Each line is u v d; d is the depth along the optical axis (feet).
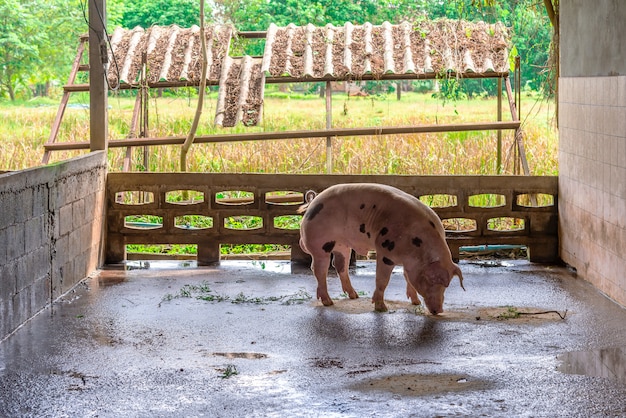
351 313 32.53
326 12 90.07
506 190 41.88
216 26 56.85
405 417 21.31
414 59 51.11
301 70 51.11
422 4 84.28
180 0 100.32
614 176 33.81
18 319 30.37
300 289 36.78
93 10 41.63
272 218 42.22
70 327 30.45
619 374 24.89
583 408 22.03
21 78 109.19
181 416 21.57
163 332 29.81
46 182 33.22
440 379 24.49
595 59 36.04
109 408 22.21
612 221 34.14
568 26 40.09
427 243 31.45
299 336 29.27
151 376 24.85
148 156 53.78
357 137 59.62
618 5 33.14
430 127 48.47
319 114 75.20
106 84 41.91
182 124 68.39
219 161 57.72
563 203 40.98
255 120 49.11
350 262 42.19
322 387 23.77
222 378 24.63
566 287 36.76
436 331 29.81
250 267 41.78
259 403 22.48
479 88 93.66
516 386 23.81
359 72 50.14
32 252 31.76
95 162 40.16
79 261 37.93
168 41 54.90
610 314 32.07
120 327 30.48
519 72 50.47
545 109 78.18
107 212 42.24
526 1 61.67
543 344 28.17
